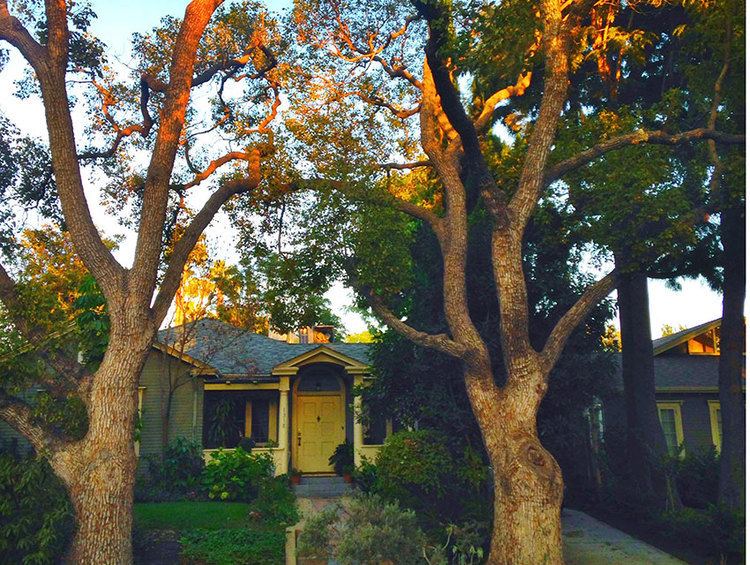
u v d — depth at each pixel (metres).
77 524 9.54
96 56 13.63
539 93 15.84
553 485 9.63
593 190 12.80
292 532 13.77
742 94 12.17
